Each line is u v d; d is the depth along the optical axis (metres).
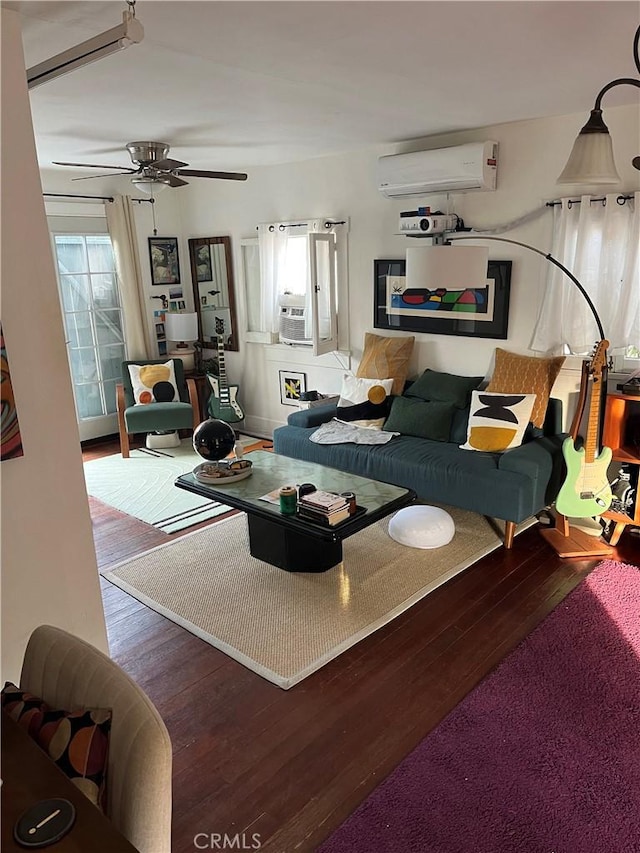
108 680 1.31
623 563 3.44
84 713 1.28
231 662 2.69
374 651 2.73
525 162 3.91
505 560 3.51
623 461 3.50
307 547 3.37
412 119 3.62
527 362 4.02
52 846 1.04
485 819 1.90
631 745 2.18
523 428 3.86
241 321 6.14
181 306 6.57
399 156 4.23
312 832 1.87
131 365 5.87
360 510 3.12
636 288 3.55
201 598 3.19
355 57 2.36
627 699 2.40
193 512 4.34
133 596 3.24
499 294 4.21
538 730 2.26
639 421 3.60
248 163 5.21
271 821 1.91
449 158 4.00
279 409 6.04
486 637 2.81
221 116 3.34
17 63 1.83
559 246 3.79
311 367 5.62
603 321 3.71
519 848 1.80
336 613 3.02
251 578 3.38
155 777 1.17
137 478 5.04
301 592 3.22
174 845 1.84
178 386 5.92
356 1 1.81
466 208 4.28
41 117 3.24
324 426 4.64
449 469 3.72
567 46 2.29
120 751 1.21
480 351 4.44
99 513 4.34
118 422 5.87
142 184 3.92
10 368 1.90
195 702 2.45
